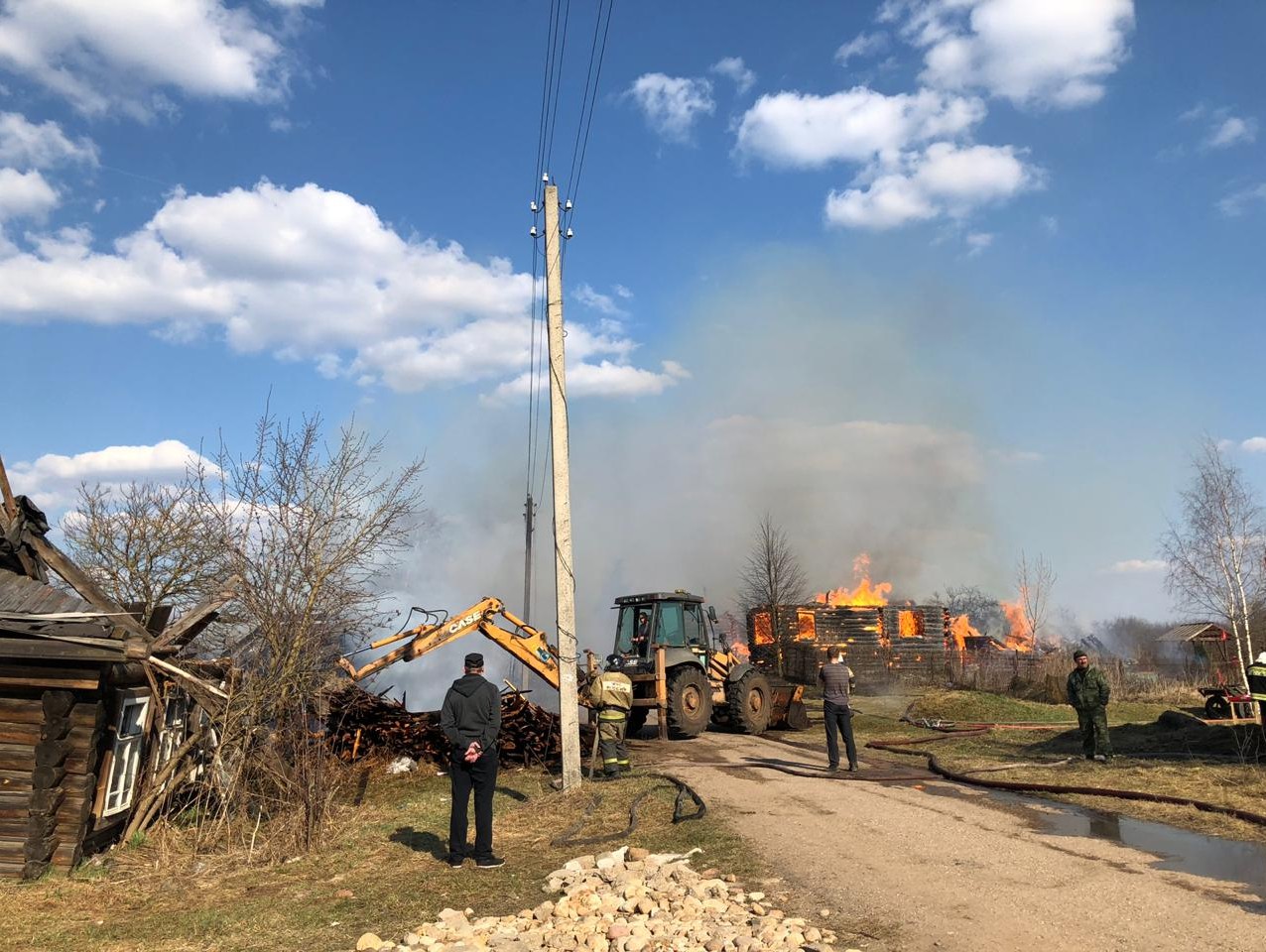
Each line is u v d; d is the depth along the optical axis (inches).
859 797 410.0
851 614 1237.7
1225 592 1095.0
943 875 274.8
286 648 381.7
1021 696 1051.9
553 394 478.6
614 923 230.8
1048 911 235.1
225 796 370.6
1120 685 1017.5
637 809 394.3
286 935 246.5
